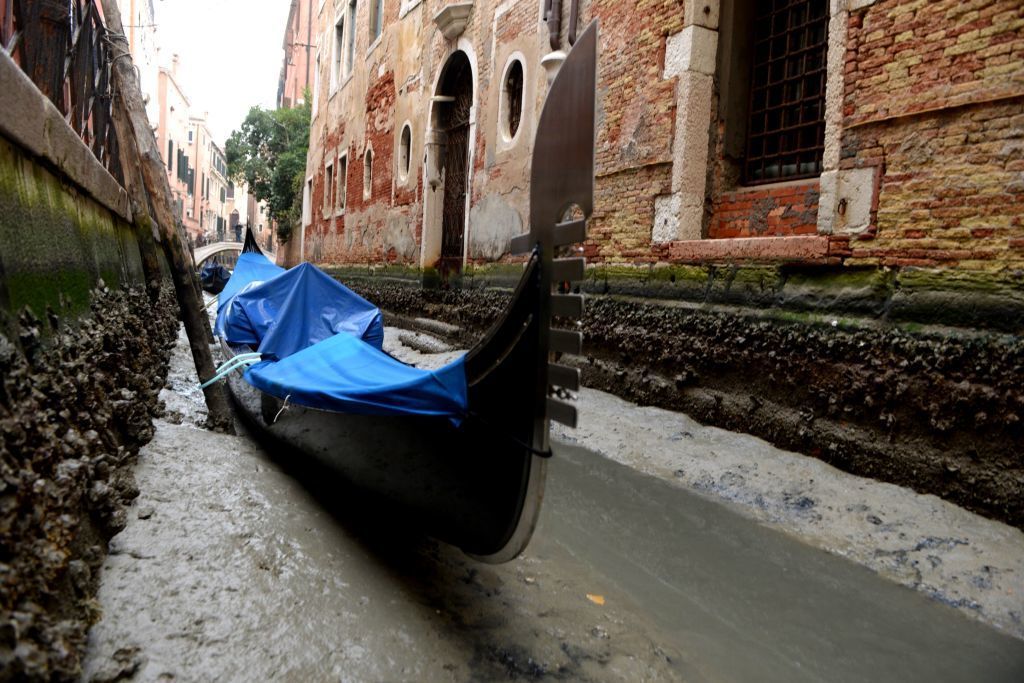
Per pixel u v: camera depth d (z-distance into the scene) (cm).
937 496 351
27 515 158
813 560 324
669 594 294
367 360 378
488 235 888
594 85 217
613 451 483
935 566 304
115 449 268
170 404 507
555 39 720
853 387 398
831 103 429
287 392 368
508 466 253
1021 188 333
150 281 582
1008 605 275
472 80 973
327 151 1800
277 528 297
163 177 491
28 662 137
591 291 660
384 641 234
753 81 554
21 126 219
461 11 962
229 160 3020
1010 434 325
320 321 556
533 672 231
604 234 649
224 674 200
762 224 515
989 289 342
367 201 1423
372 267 1377
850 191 416
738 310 488
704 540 346
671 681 233
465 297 943
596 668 237
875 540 331
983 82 348
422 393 281
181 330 998
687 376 520
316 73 2023
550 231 238
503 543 260
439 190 1093
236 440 443
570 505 391
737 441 459
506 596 283
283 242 3003
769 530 356
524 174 793
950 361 351
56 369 210
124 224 524
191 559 252
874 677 238
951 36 363
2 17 269
